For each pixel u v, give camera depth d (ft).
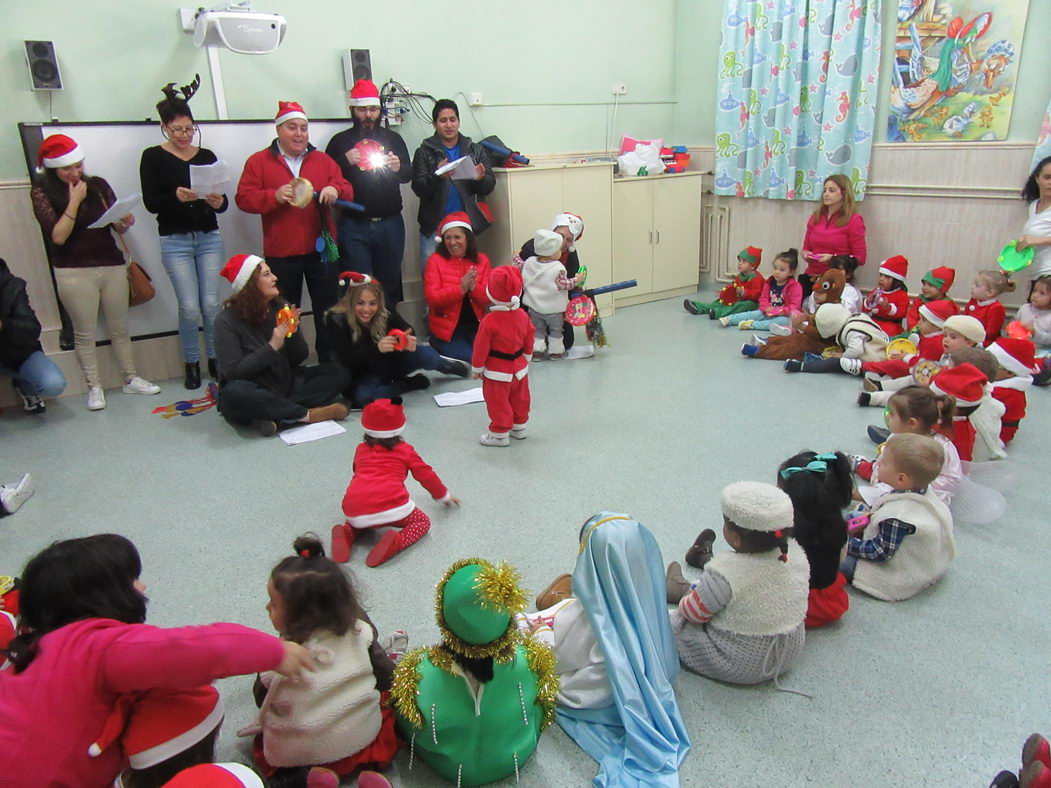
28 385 12.15
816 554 6.20
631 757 5.18
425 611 6.94
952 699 5.75
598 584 5.48
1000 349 10.05
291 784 4.89
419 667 4.96
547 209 16.63
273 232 13.78
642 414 11.75
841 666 6.15
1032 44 13.73
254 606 7.14
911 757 5.23
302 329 15.52
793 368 13.47
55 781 3.87
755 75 17.69
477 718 4.84
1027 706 5.65
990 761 5.17
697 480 9.39
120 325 13.17
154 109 13.53
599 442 10.71
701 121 19.85
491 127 17.48
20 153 12.54
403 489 8.06
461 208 15.53
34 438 11.57
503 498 9.10
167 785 3.39
